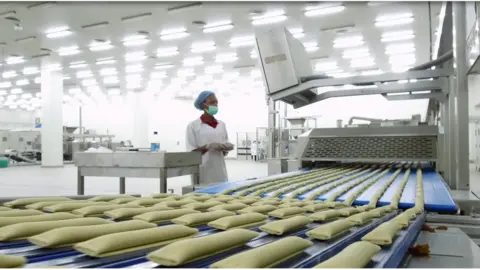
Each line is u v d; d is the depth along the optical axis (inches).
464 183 91.4
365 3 265.4
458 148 92.3
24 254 28.3
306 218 43.7
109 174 112.0
